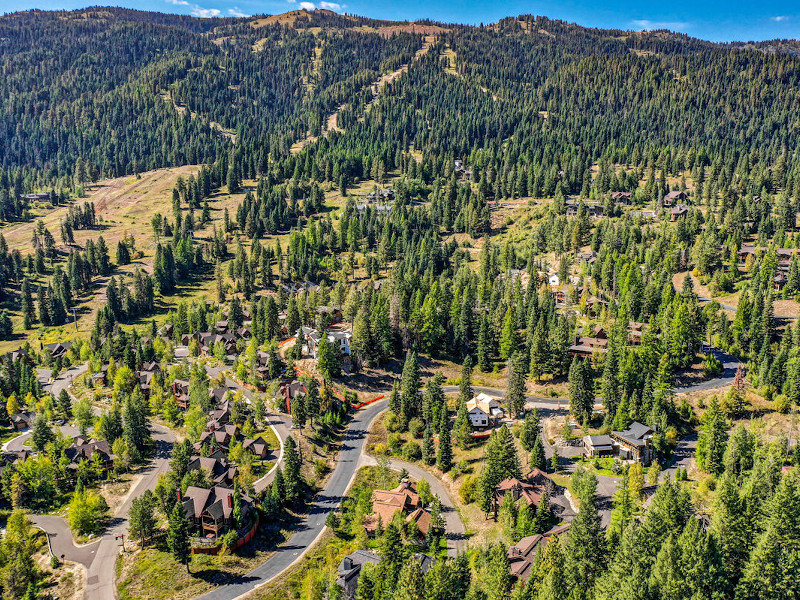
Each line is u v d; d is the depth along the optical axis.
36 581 109.88
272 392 168.00
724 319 184.88
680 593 82.00
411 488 131.88
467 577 98.88
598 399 163.62
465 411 150.12
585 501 97.94
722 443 124.56
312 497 133.12
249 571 111.19
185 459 130.50
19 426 167.38
